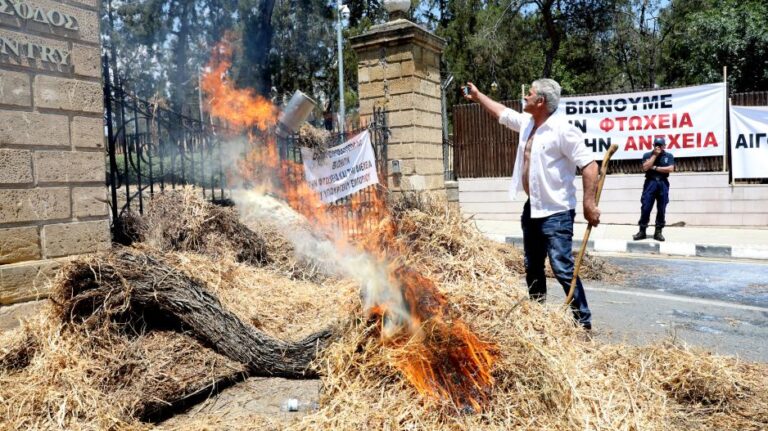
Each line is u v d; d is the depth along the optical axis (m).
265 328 4.17
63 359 3.27
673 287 6.63
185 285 3.74
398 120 8.59
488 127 13.63
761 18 19.33
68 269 3.60
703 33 20.75
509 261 6.59
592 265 7.30
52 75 4.36
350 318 3.44
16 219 4.12
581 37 29.61
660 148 9.54
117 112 5.35
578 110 12.54
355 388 3.06
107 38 24.69
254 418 3.14
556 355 3.15
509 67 29.41
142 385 3.27
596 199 4.16
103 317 3.56
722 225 11.73
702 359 3.51
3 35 4.04
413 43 8.44
